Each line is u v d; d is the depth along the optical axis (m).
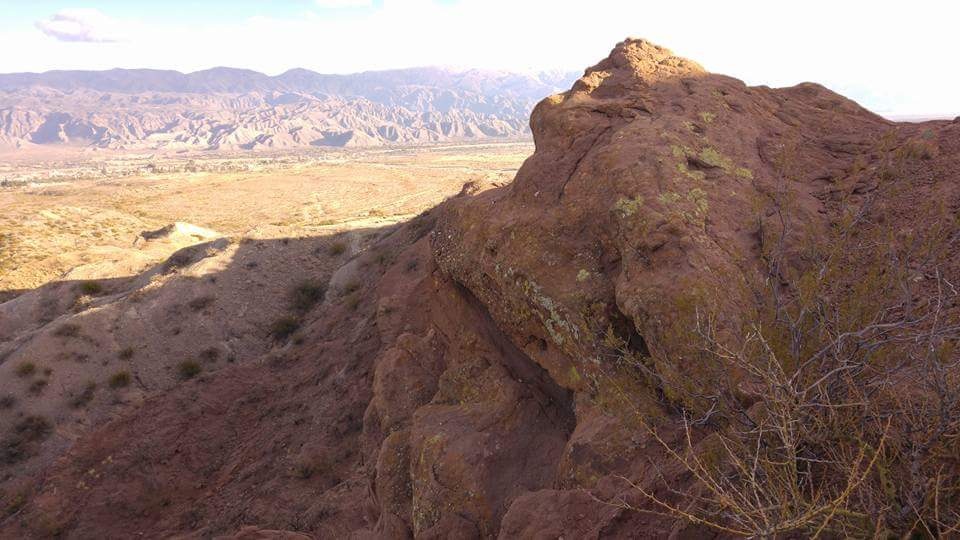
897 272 4.48
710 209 7.63
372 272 35.12
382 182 137.75
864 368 3.79
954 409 3.24
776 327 4.43
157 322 34.31
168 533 19.38
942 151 8.30
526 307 8.59
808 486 3.78
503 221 9.54
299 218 99.31
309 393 23.91
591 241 8.27
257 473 20.34
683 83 10.91
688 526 4.39
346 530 13.55
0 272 55.06
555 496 6.14
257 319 35.97
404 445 10.28
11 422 28.72
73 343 32.03
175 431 24.38
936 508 2.91
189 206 112.25
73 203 114.06
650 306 6.51
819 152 9.55
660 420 6.07
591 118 10.27
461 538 7.87
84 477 22.77
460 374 10.59
